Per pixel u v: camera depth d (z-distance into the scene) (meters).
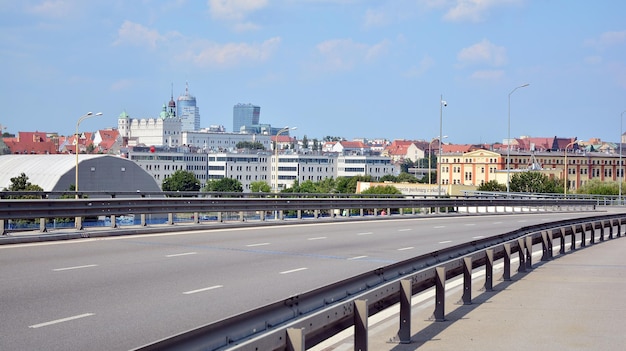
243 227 30.91
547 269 19.78
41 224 22.80
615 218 32.66
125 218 39.59
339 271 16.98
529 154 161.25
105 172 116.31
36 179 112.12
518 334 11.15
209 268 17.19
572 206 67.00
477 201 52.78
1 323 10.58
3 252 19.20
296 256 20.19
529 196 74.88
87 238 23.56
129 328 10.30
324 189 175.88
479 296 15.01
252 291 13.80
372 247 23.44
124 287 14.05
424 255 12.77
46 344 9.26
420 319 12.52
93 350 8.95
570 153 167.38
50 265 16.84
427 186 107.44
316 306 8.66
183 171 180.38
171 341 6.06
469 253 15.33
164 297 13.02
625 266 20.47
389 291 10.05
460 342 10.60
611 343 10.52
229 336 6.87
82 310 11.66
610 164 168.38
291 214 54.22
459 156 165.75
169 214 27.91
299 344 7.08
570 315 12.76
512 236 19.25
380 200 42.03
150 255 19.42
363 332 8.91
